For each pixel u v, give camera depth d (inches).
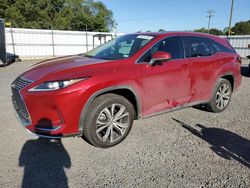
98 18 1935.3
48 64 154.3
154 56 148.7
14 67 556.7
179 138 155.7
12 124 173.0
